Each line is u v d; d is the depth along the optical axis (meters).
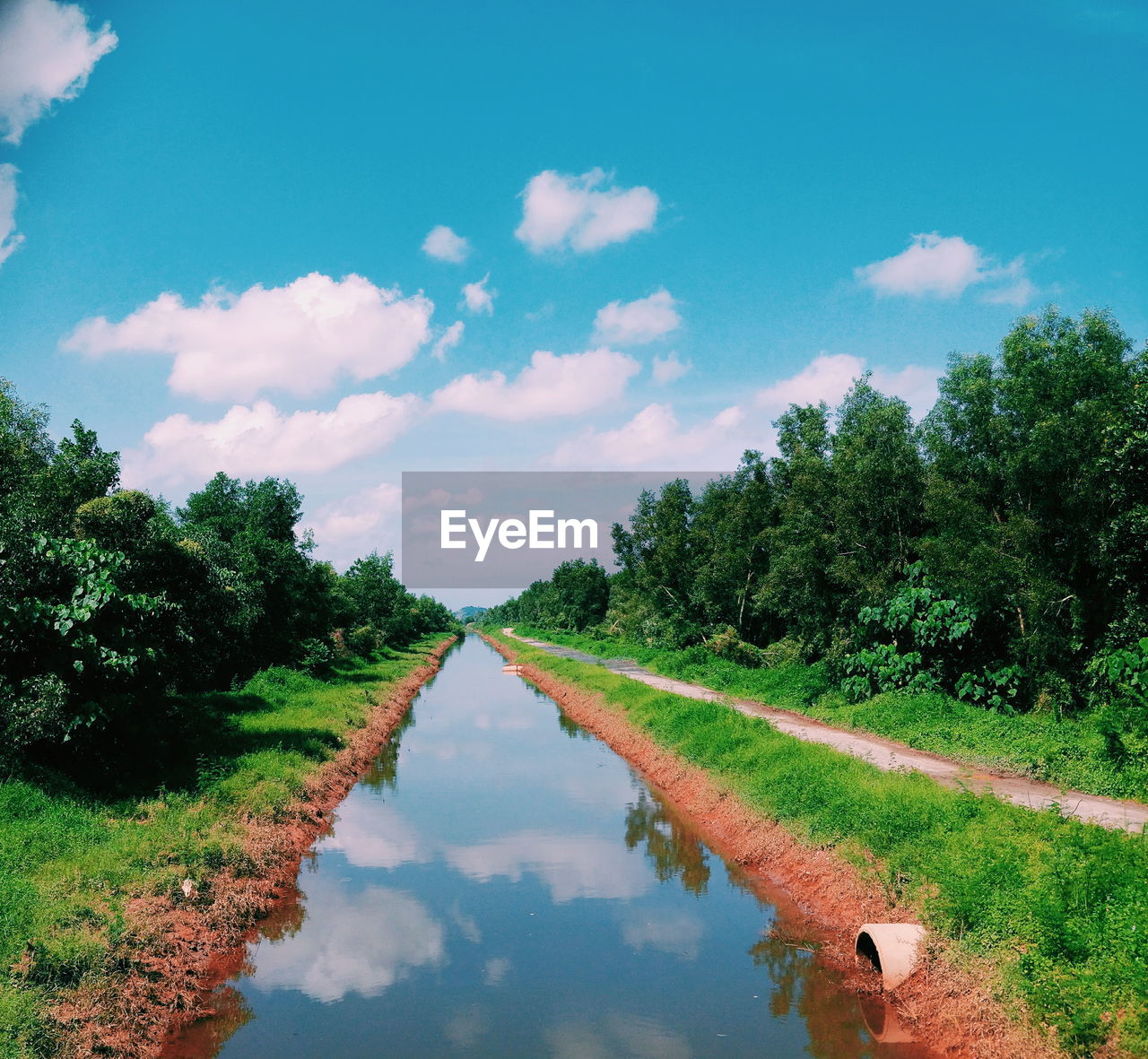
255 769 17.12
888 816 11.89
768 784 15.71
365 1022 9.02
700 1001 9.53
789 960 10.61
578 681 38.62
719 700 28.09
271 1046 8.50
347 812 18.17
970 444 21.78
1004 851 9.84
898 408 24.28
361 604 57.44
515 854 15.26
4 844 10.85
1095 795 13.97
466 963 10.59
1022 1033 7.39
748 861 14.28
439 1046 8.51
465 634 155.75
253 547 31.25
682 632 45.72
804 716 24.64
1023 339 19.47
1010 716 19.41
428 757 24.86
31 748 14.01
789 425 36.97
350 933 11.56
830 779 14.30
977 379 21.14
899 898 10.56
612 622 73.12
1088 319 18.95
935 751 17.91
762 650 37.41
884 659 22.88
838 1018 9.08
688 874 14.04
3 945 8.35
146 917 10.12
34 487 17.39
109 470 19.19
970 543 20.23
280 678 30.22
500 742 27.58
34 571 14.50
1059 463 18.09
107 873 10.75
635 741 24.52
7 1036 7.05
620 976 10.21
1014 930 8.49
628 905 12.63
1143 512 15.99
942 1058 8.08
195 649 19.22
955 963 8.62
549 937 11.42
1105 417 16.69
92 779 14.56
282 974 10.27
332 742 22.08
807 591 26.78
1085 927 7.83
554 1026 8.95
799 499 26.86
